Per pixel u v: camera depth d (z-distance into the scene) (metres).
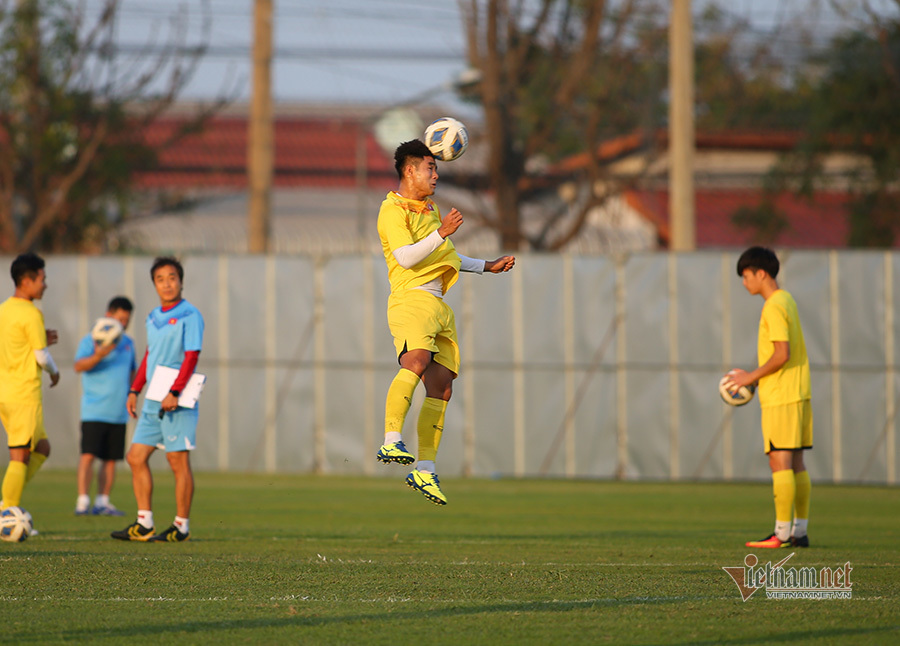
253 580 21.33
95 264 57.91
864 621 17.34
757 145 101.69
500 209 87.25
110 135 83.56
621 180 87.12
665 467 55.25
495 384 56.06
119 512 39.09
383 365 56.88
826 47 86.94
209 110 88.81
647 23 87.94
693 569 23.42
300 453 57.34
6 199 78.06
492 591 20.11
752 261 29.11
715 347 55.06
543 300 55.81
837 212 102.31
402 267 22.11
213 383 57.81
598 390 55.62
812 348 54.62
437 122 23.28
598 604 18.75
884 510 42.72
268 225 65.44
